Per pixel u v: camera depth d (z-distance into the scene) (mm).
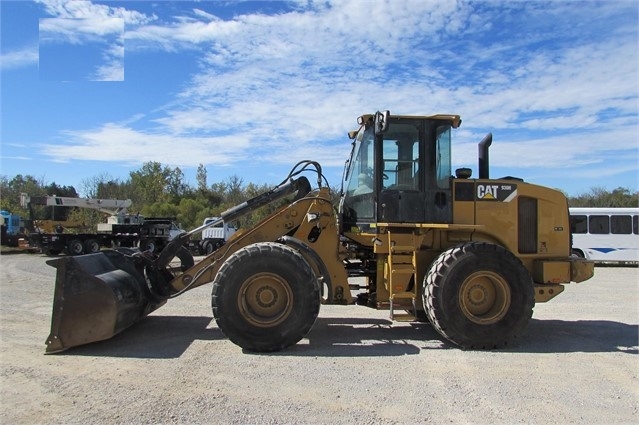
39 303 9039
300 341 6332
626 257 20125
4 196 42469
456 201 6629
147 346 6004
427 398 4363
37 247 25625
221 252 6621
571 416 4008
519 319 6070
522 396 4438
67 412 3992
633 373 5141
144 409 4062
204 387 4582
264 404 4191
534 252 6883
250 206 7082
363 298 6883
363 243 6742
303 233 6566
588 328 7363
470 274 6039
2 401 4223
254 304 5859
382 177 6488
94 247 26141
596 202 37844
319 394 4434
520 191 6812
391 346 6129
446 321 5996
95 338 5680
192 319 7633
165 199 47938
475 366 5332
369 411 4066
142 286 6684
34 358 5457
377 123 6215
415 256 6379
